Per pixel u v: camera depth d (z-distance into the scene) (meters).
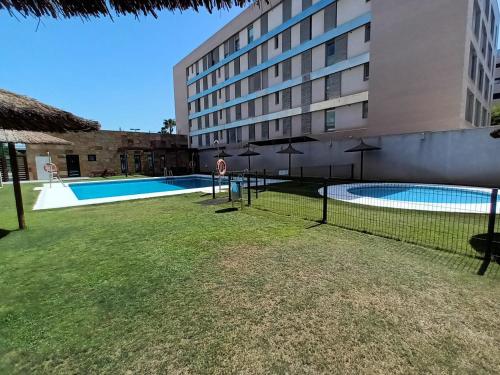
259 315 2.50
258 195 10.17
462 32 12.56
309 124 20.33
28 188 15.48
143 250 4.38
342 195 9.86
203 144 33.12
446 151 12.15
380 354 1.98
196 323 2.39
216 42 28.97
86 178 23.44
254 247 4.39
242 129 27.03
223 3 2.24
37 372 1.89
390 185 11.81
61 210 8.23
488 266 3.49
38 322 2.46
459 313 2.47
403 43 14.30
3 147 21.14
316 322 2.38
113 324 2.41
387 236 4.81
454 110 12.94
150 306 2.69
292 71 21.09
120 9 2.13
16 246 4.73
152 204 9.01
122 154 28.06
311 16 19.31
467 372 1.81
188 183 19.78
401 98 14.52
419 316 2.43
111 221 6.57
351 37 16.88
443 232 4.98
